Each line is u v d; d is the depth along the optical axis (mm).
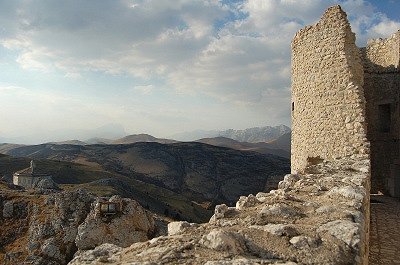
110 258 5504
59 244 40375
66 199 44250
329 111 18688
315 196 8961
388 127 24812
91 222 36406
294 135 22812
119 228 36531
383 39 25453
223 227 6367
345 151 17641
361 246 5859
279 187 11156
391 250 11977
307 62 20516
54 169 147500
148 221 39438
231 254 5090
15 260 41000
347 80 17859
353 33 18469
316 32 19688
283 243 5520
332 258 5145
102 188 108375
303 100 21062
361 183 9820
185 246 5316
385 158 24359
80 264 5555
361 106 17438
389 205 19688
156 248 5484
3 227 48125
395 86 24047
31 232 44125
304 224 6461
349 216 6746
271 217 6859
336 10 18547
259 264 4754
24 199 52875
